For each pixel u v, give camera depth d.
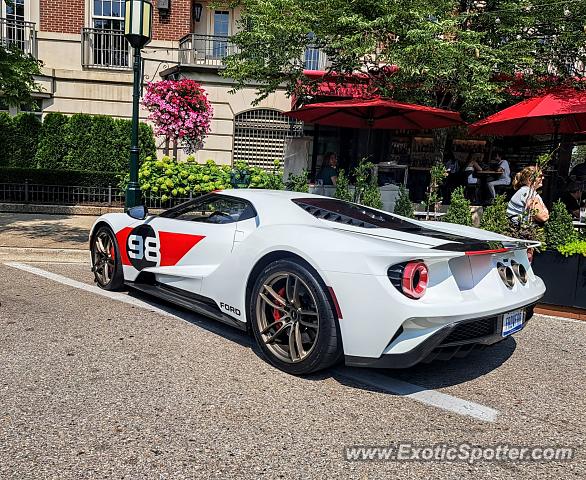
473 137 14.59
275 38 9.46
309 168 14.75
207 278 4.43
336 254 3.45
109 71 15.71
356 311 3.34
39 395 3.23
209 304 4.52
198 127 12.26
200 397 3.31
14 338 4.21
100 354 3.96
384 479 2.53
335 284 3.41
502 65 9.45
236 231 4.32
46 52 15.69
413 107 8.84
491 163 14.09
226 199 4.68
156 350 4.10
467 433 3.04
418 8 8.69
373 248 3.39
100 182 12.80
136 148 8.23
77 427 2.86
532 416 3.30
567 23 9.45
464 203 6.97
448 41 8.75
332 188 9.39
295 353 3.71
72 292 5.74
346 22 8.66
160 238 4.99
